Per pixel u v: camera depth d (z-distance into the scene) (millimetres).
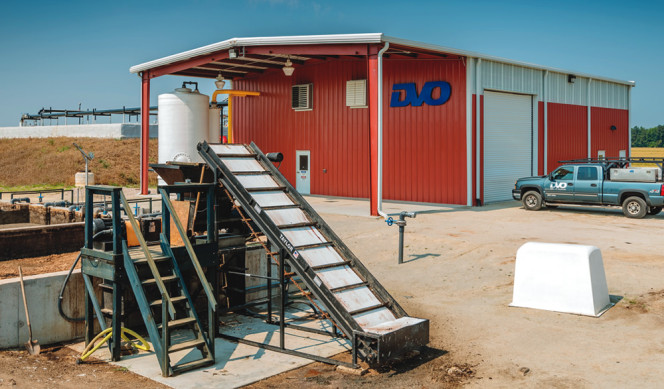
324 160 27406
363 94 25406
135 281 7637
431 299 10773
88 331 8414
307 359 7941
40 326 8445
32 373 7258
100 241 8461
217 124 30422
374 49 19094
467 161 22688
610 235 16094
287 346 8516
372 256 14344
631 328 8586
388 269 13125
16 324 8203
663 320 8875
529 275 10023
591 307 9328
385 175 25312
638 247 14258
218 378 7219
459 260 13531
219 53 23609
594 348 7809
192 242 9430
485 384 6793
